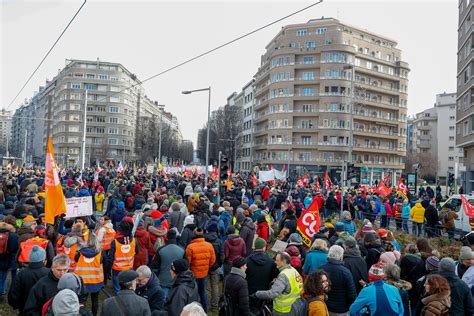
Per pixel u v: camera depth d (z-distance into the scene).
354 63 71.44
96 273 7.48
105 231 9.06
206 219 12.38
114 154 108.38
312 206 9.87
